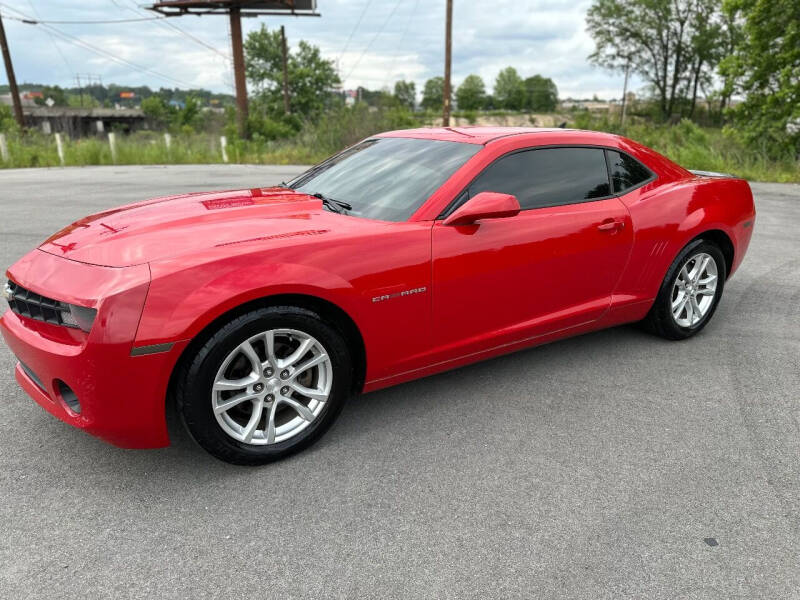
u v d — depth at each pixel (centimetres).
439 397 349
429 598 202
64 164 1920
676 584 211
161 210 316
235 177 1459
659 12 5388
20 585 204
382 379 306
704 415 332
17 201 1005
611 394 355
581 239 354
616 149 390
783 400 350
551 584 209
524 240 330
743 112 2312
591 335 451
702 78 5606
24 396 339
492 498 257
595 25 5716
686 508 252
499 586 208
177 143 2266
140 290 234
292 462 282
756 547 230
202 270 244
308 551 224
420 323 304
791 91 2092
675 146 1981
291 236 273
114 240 269
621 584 210
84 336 237
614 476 274
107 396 238
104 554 221
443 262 303
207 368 247
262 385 267
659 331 430
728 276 459
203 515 243
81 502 250
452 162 332
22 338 257
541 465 282
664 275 408
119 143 2128
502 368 390
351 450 293
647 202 389
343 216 311
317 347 277
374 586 207
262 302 258
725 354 415
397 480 269
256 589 205
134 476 269
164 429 253
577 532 236
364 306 281
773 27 2203
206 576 211
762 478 275
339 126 2339
